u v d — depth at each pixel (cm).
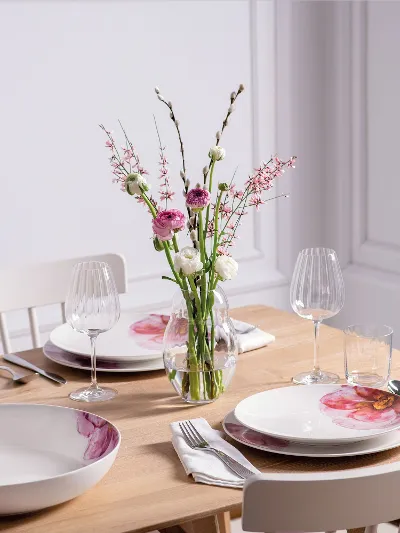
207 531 145
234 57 321
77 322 136
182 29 308
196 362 132
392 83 311
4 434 119
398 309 318
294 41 332
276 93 333
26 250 291
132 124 304
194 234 132
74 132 293
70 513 99
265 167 134
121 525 96
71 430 117
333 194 346
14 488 93
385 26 311
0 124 279
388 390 137
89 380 148
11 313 287
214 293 132
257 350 161
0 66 276
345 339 138
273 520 85
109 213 305
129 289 313
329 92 340
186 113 315
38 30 281
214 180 325
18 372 152
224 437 120
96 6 290
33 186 289
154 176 312
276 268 348
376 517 87
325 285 138
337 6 328
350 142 335
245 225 336
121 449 118
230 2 316
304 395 129
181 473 110
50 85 286
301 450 112
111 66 296
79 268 136
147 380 147
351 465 110
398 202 317
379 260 330
